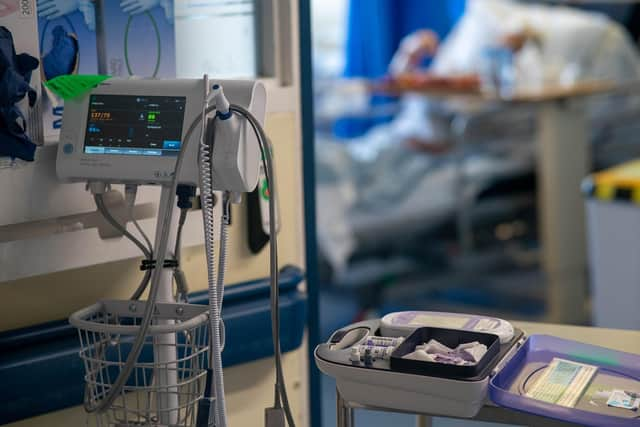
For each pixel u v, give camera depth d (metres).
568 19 4.92
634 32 5.28
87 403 1.50
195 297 1.94
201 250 1.98
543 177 4.29
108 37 1.80
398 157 4.89
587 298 4.60
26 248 1.63
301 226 2.21
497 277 4.96
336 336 1.54
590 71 4.79
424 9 5.50
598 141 5.16
